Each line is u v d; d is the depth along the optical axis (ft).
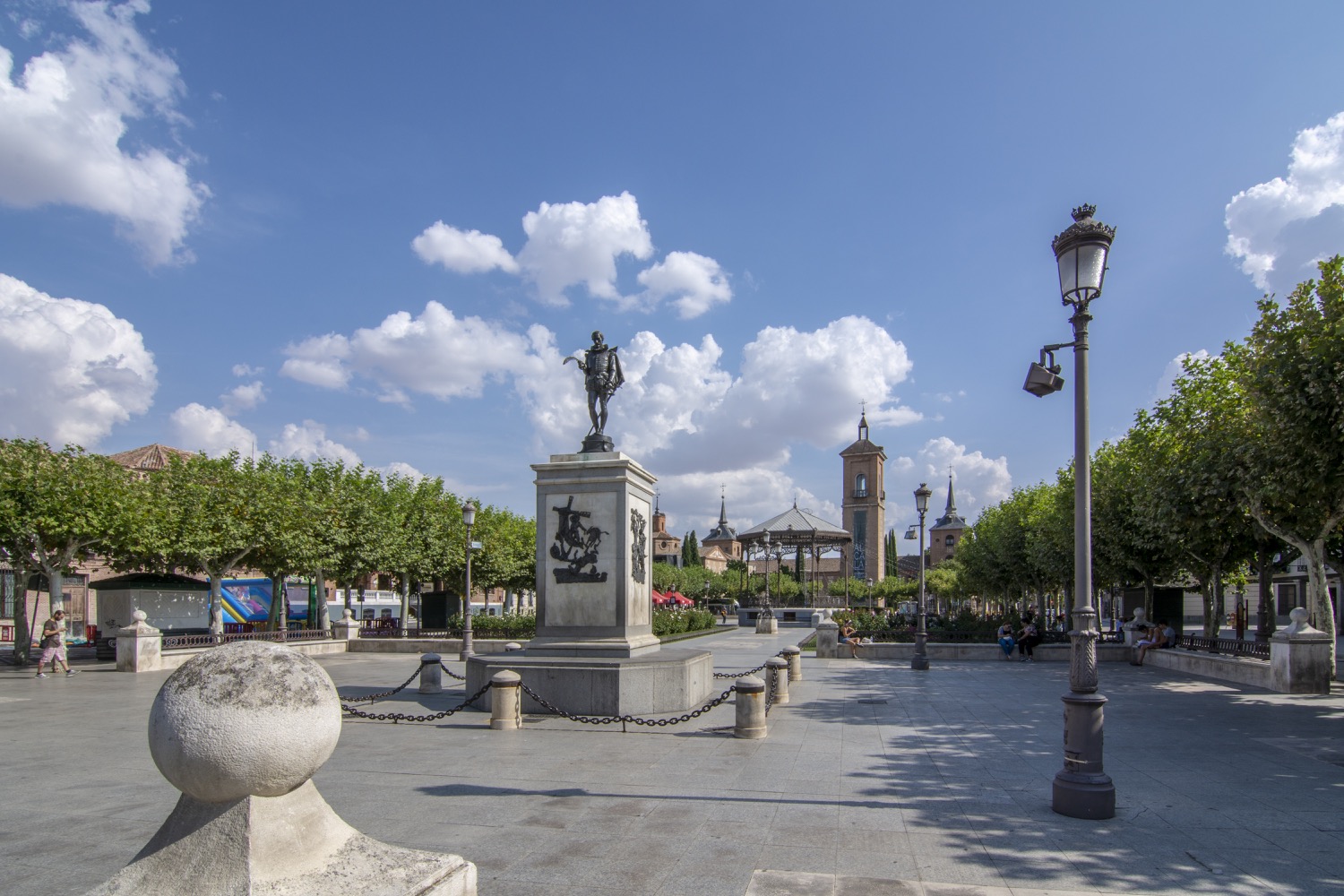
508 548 144.87
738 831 23.68
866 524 308.40
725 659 88.74
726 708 47.91
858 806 26.53
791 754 34.83
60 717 46.57
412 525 124.16
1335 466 51.19
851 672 75.46
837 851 21.90
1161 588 98.22
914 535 97.09
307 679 12.18
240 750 11.09
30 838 23.17
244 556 95.91
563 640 48.57
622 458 48.91
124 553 87.25
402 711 47.62
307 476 116.26
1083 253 27.30
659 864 20.85
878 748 36.45
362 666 81.41
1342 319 48.52
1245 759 34.58
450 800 26.99
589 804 26.61
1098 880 19.81
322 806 12.54
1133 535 85.66
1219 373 66.08
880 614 127.34
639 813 25.54
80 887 19.31
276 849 11.39
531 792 28.09
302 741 11.58
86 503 80.79
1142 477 76.74
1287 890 19.27
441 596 119.55
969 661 87.10
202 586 107.86
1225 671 66.74
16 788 29.14
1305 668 57.62
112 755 35.27
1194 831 23.93
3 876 20.02
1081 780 25.43
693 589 242.99
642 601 51.19
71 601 133.39
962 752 35.70
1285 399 50.26
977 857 21.43
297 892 11.02
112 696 56.03
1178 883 19.67
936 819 25.03
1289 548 78.54
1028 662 85.71
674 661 45.78
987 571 164.45
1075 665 26.32
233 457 104.88
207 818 11.51
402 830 23.70
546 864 20.83
